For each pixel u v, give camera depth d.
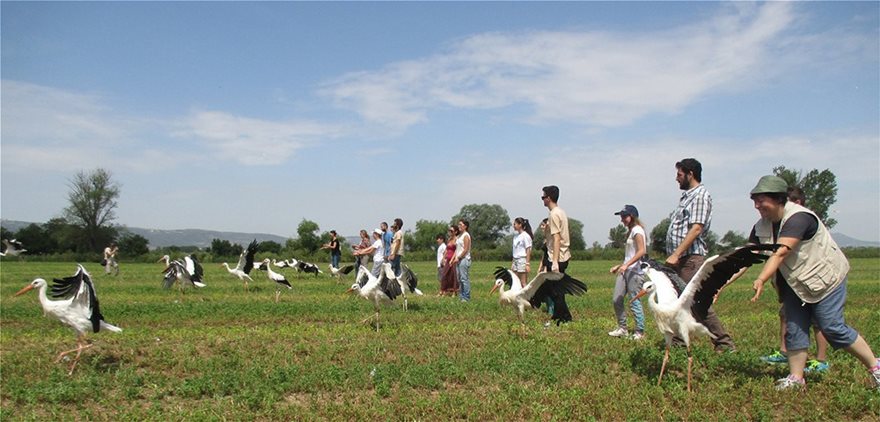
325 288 25.30
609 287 25.69
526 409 7.70
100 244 95.44
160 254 75.56
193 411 7.93
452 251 22.12
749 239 8.93
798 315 8.05
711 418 7.33
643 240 11.59
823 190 52.41
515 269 17.38
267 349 11.13
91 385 8.94
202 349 11.28
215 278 32.38
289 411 7.76
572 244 106.88
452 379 9.09
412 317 15.37
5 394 8.69
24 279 32.22
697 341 11.30
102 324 10.34
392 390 8.65
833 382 8.38
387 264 13.50
